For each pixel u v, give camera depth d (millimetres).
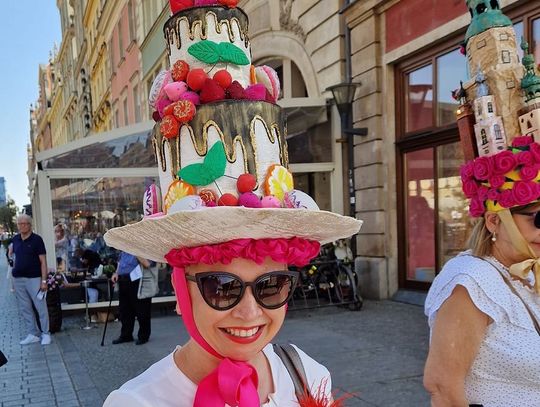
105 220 8102
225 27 1226
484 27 1618
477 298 1471
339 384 3959
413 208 7586
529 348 1447
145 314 5926
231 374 1081
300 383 1301
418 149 7395
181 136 1137
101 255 8039
